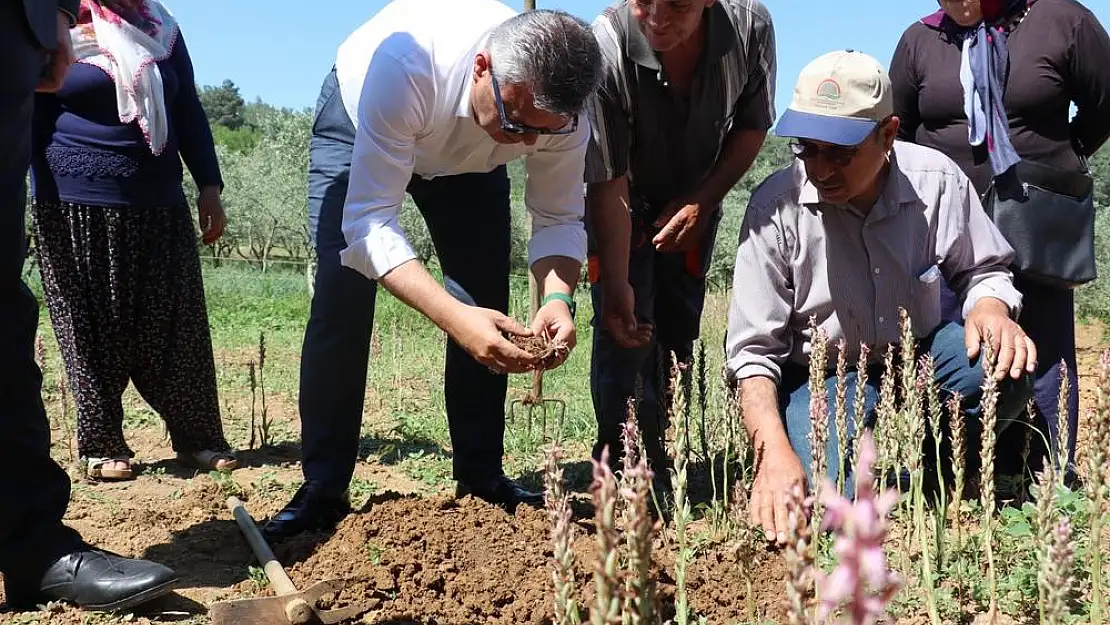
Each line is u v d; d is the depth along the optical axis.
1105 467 2.26
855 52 3.26
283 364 8.60
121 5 4.16
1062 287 4.03
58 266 4.23
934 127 4.25
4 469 2.76
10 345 2.70
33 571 2.83
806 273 3.57
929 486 3.77
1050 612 1.66
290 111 31.80
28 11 2.47
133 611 2.86
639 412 4.28
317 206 3.36
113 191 4.20
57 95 4.11
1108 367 2.17
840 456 2.71
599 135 3.76
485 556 3.01
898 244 3.55
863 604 0.81
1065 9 3.93
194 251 4.54
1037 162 3.94
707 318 11.71
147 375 4.52
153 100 4.16
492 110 2.73
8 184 2.59
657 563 2.83
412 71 2.86
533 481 4.38
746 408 3.39
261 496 4.09
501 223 3.54
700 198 4.04
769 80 4.05
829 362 3.74
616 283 3.87
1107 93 3.93
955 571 2.86
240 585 3.02
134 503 3.99
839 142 3.13
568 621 1.62
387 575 2.89
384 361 8.63
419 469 4.67
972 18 4.00
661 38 3.46
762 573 2.89
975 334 3.42
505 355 2.82
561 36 2.56
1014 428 4.00
